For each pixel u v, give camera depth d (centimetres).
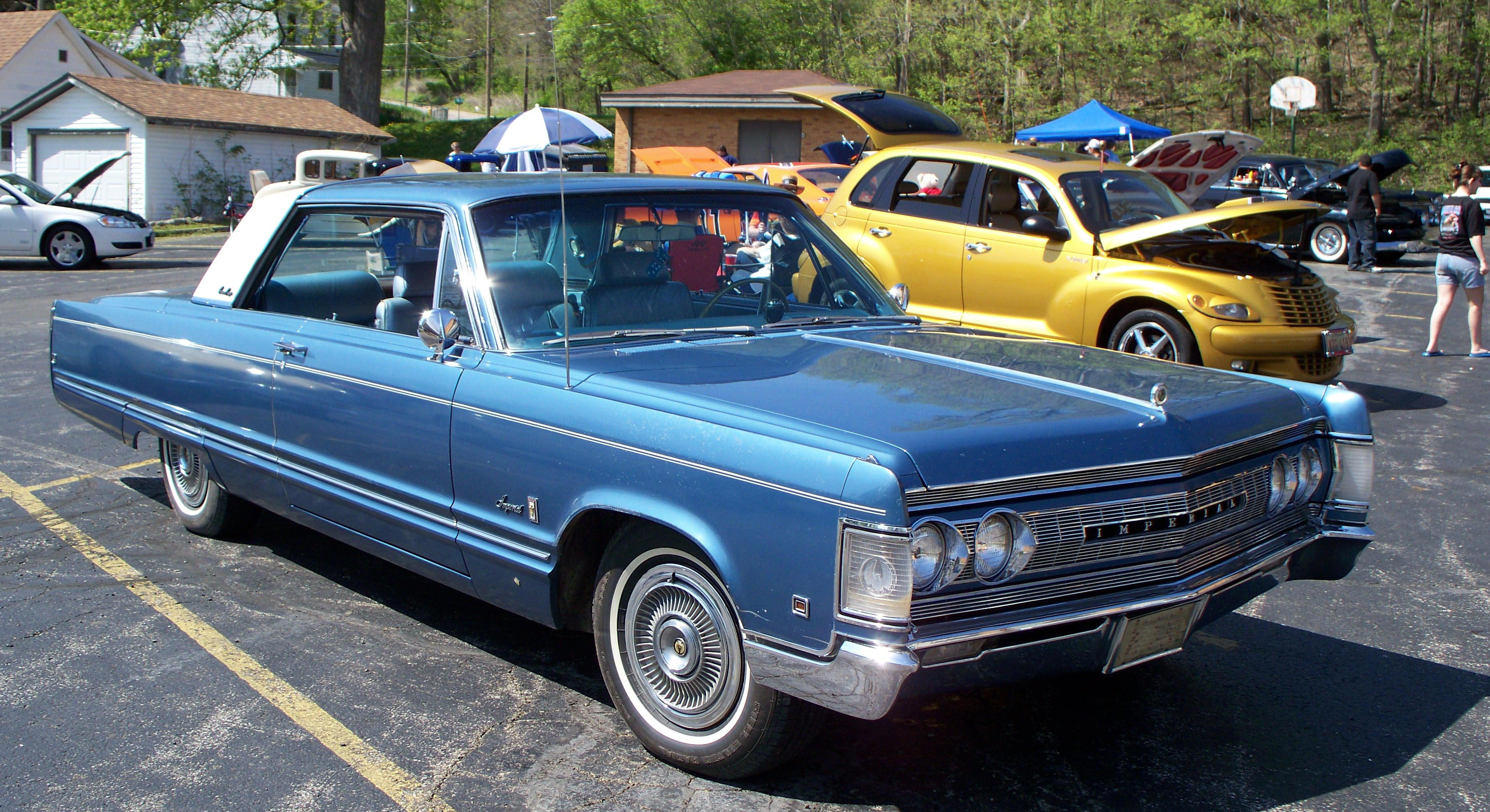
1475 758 347
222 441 471
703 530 295
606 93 2656
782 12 4353
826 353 366
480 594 373
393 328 400
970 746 351
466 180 418
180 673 394
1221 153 1012
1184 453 304
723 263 413
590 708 371
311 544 537
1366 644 439
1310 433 356
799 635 275
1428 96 4022
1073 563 288
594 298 382
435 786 321
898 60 3931
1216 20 3697
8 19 3591
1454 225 1084
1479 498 644
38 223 1808
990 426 286
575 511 326
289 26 4741
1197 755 347
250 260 475
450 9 5719
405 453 383
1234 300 767
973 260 846
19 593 466
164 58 4075
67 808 308
